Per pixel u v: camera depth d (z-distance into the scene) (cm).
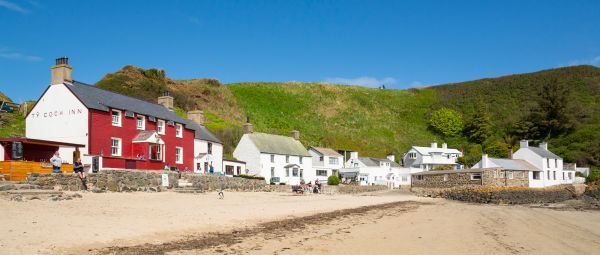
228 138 7175
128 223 1728
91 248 1270
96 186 2983
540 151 7869
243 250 1370
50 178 2628
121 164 3822
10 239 1273
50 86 3947
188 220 1944
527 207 4138
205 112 8400
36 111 3962
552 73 14275
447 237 1780
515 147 9694
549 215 3111
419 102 14012
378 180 8175
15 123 5147
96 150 3803
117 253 1236
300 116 11356
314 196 4356
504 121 11556
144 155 4156
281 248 1421
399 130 11950
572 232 2131
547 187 6912
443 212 3080
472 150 10225
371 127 11731
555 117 10450
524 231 2081
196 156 5138
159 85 8244
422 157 9262
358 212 2764
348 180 7831
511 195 5238
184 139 4894
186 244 1421
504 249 1545
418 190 6531
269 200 3412
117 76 7906
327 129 10881
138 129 4300
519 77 14500
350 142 10388
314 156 7881
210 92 9481
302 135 9825
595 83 12781
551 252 1528
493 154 9538
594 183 6331
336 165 8100
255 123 9394
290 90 13138
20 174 2789
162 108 5022
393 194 6175
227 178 4466
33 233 1377
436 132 12006
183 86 9112
